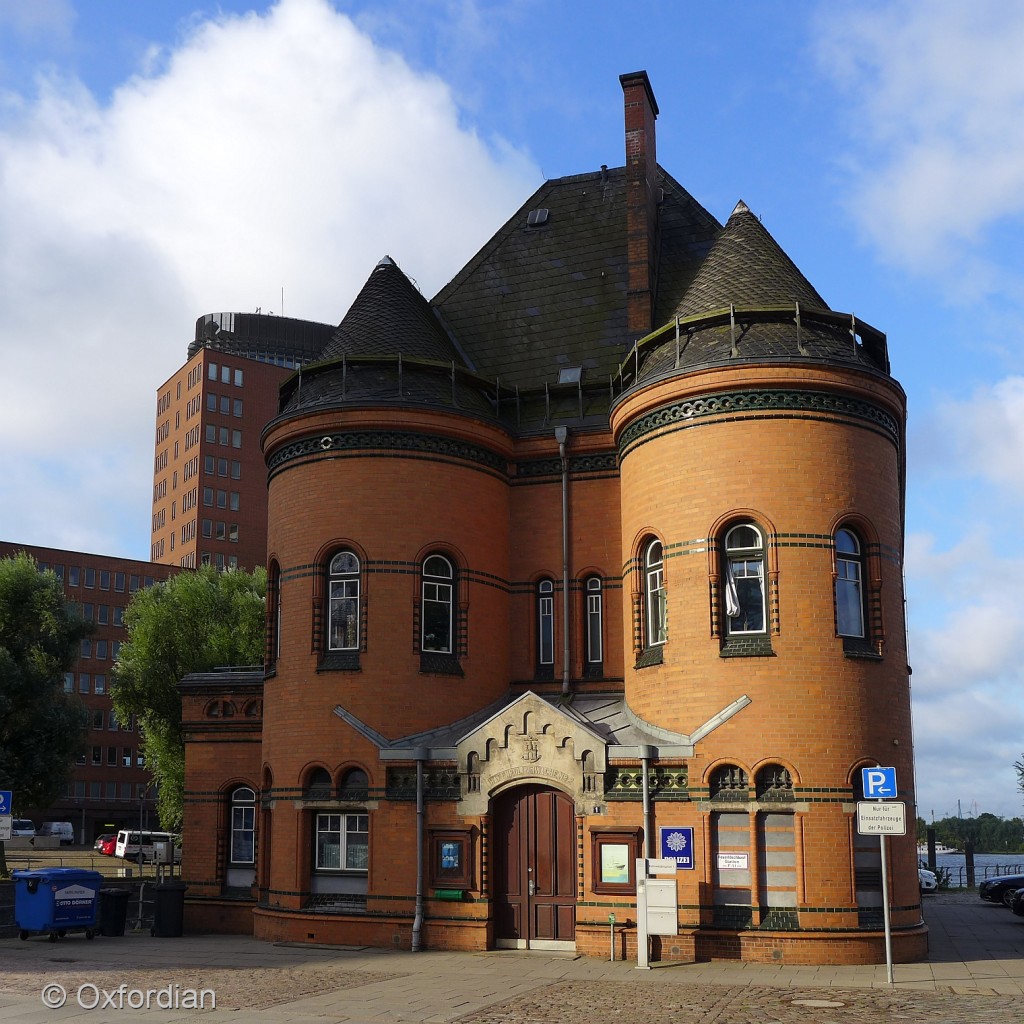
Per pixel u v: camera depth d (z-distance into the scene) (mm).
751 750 20203
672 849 20375
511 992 16438
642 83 28750
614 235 29391
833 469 21219
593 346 27516
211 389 123312
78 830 105562
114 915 25000
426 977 18094
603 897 20797
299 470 24797
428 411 24328
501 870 22016
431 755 22438
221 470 122438
